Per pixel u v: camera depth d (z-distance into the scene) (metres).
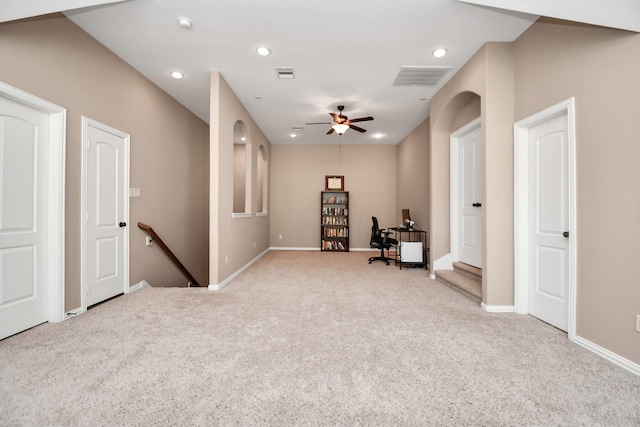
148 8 2.48
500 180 2.96
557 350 2.08
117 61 3.25
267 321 2.62
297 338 2.27
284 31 2.82
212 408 1.44
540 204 2.69
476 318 2.73
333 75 3.75
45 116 2.50
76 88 2.72
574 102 2.20
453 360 1.94
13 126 2.26
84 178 2.79
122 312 2.82
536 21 2.62
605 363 1.90
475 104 3.74
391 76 3.76
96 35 2.88
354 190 7.88
